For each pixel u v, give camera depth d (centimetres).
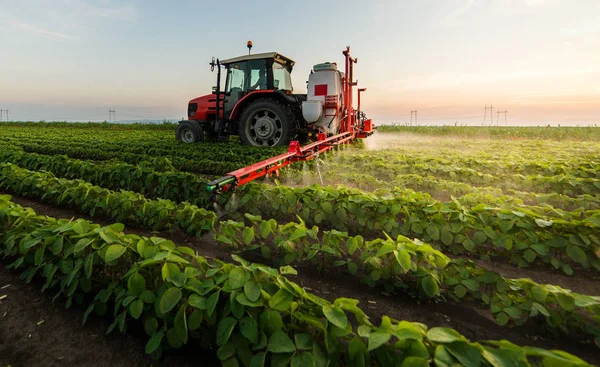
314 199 321
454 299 206
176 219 314
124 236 191
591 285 231
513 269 252
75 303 202
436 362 103
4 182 466
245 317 138
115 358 160
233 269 152
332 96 786
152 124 2766
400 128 2258
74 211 396
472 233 293
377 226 298
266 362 143
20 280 224
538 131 1847
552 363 100
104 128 2814
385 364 122
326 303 139
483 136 1956
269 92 810
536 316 185
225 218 356
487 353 105
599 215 237
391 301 214
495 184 479
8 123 3094
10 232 233
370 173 562
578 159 664
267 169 377
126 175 451
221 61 901
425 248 192
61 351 164
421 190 433
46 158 581
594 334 169
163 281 172
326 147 567
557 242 236
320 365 123
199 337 164
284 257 245
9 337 173
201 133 980
